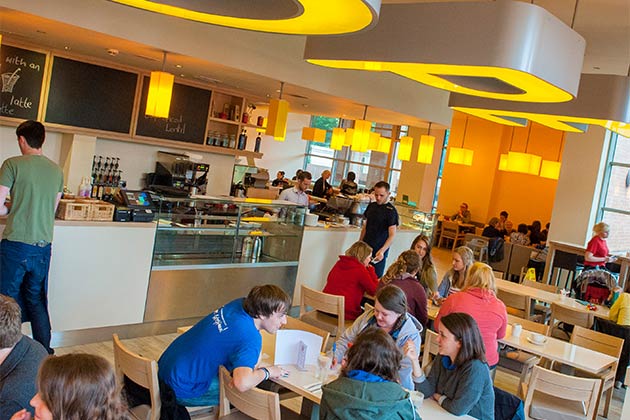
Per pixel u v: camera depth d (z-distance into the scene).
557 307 6.92
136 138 8.59
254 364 3.28
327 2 3.19
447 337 3.48
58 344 5.34
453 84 5.61
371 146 9.82
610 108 6.17
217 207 6.09
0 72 7.24
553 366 5.75
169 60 6.84
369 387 2.64
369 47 4.82
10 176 4.52
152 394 3.22
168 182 9.16
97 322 5.50
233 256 6.38
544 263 11.86
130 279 5.61
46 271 4.76
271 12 3.68
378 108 8.66
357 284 5.78
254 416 3.17
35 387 2.41
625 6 6.15
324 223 7.89
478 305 4.60
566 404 4.71
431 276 6.09
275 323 3.40
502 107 6.84
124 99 8.37
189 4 3.82
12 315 2.39
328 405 2.67
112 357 5.30
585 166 11.73
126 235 5.48
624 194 11.68
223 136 9.77
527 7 4.18
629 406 4.40
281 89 7.30
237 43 6.56
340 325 5.49
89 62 7.93
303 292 5.73
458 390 3.41
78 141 8.02
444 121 9.95
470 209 17.14
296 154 19.45
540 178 16.11
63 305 5.25
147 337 5.91
